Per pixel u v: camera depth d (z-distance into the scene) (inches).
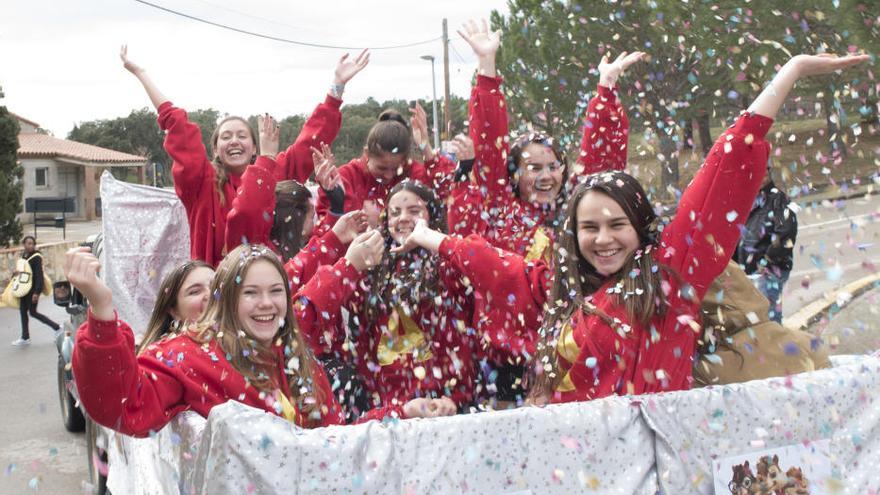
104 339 94.3
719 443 95.0
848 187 143.0
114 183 214.4
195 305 132.1
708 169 109.3
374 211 173.2
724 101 291.1
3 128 989.2
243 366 109.4
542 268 129.1
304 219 177.2
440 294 142.9
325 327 139.7
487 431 88.1
